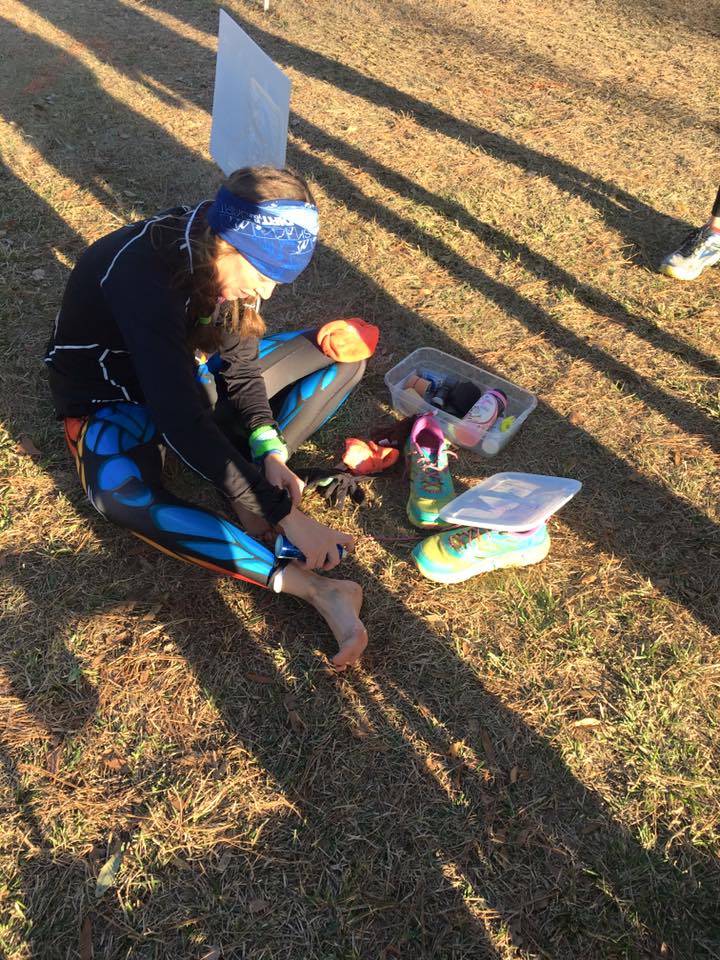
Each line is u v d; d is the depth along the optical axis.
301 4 6.78
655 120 5.19
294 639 2.39
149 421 2.52
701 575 2.59
